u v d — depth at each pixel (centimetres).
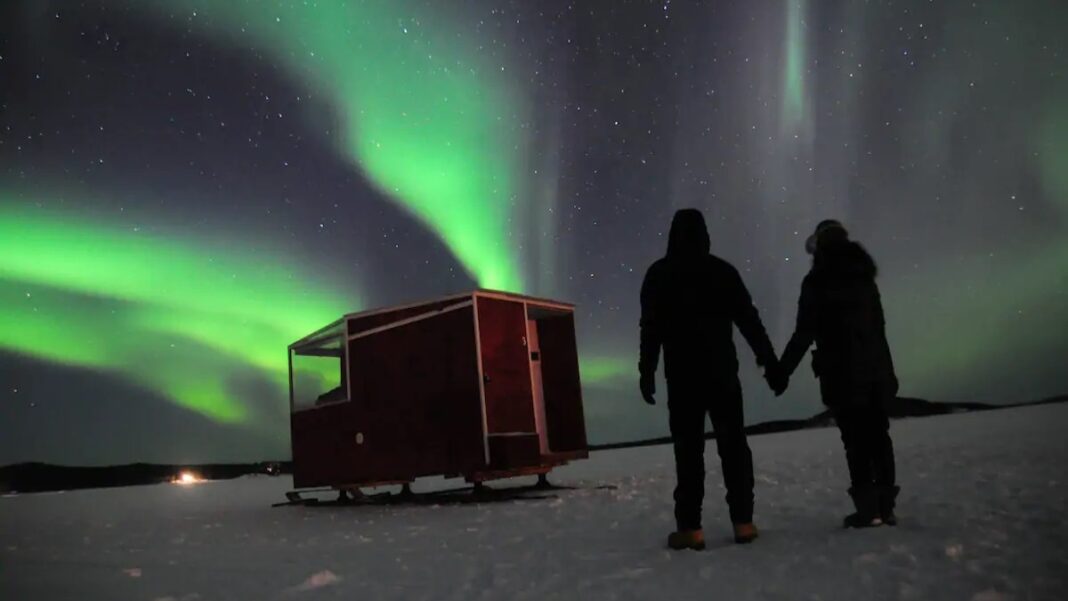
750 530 415
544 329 1099
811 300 438
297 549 550
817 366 443
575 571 369
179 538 678
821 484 708
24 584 425
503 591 336
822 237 451
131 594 386
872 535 397
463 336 930
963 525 404
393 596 345
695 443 415
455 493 1021
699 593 301
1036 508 439
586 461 1834
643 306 432
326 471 1020
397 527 668
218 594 375
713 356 416
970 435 1202
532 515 673
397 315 984
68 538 720
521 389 959
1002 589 270
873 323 439
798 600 278
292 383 1073
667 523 534
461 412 920
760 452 1356
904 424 2048
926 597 268
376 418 984
